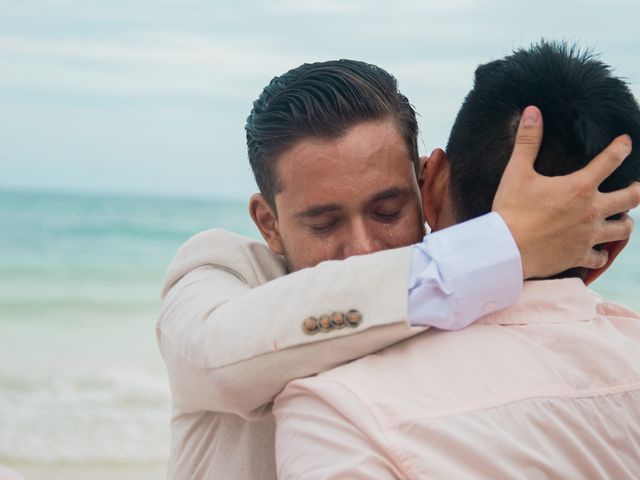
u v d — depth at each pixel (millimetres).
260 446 1756
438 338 1485
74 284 20047
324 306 1480
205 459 1811
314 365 1489
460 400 1401
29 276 20859
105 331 15336
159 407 10508
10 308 17188
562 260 1504
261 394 1545
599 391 1465
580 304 1547
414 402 1396
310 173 1729
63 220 31500
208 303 1671
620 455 1460
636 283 20641
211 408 1661
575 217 1474
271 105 1784
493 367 1442
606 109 1530
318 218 1753
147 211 36938
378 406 1387
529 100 1552
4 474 1737
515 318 1521
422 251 1495
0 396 10891
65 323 15938
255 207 1951
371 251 1746
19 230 28188
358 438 1381
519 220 1483
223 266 1870
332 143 1719
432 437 1361
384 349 1495
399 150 1767
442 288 1452
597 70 1561
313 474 1384
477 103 1614
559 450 1413
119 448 8938
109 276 21234
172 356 1691
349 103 1728
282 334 1490
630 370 1491
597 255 1552
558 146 1515
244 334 1526
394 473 1351
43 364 12781
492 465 1359
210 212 38344
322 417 1430
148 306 17750
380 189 1735
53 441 9117
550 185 1476
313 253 1779
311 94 1742
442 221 1711
